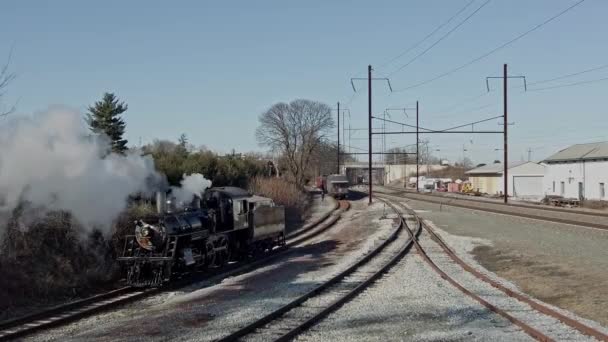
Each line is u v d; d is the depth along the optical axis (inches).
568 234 1082.7
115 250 745.6
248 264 898.1
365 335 424.2
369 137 2282.2
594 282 606.5
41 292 598.5
